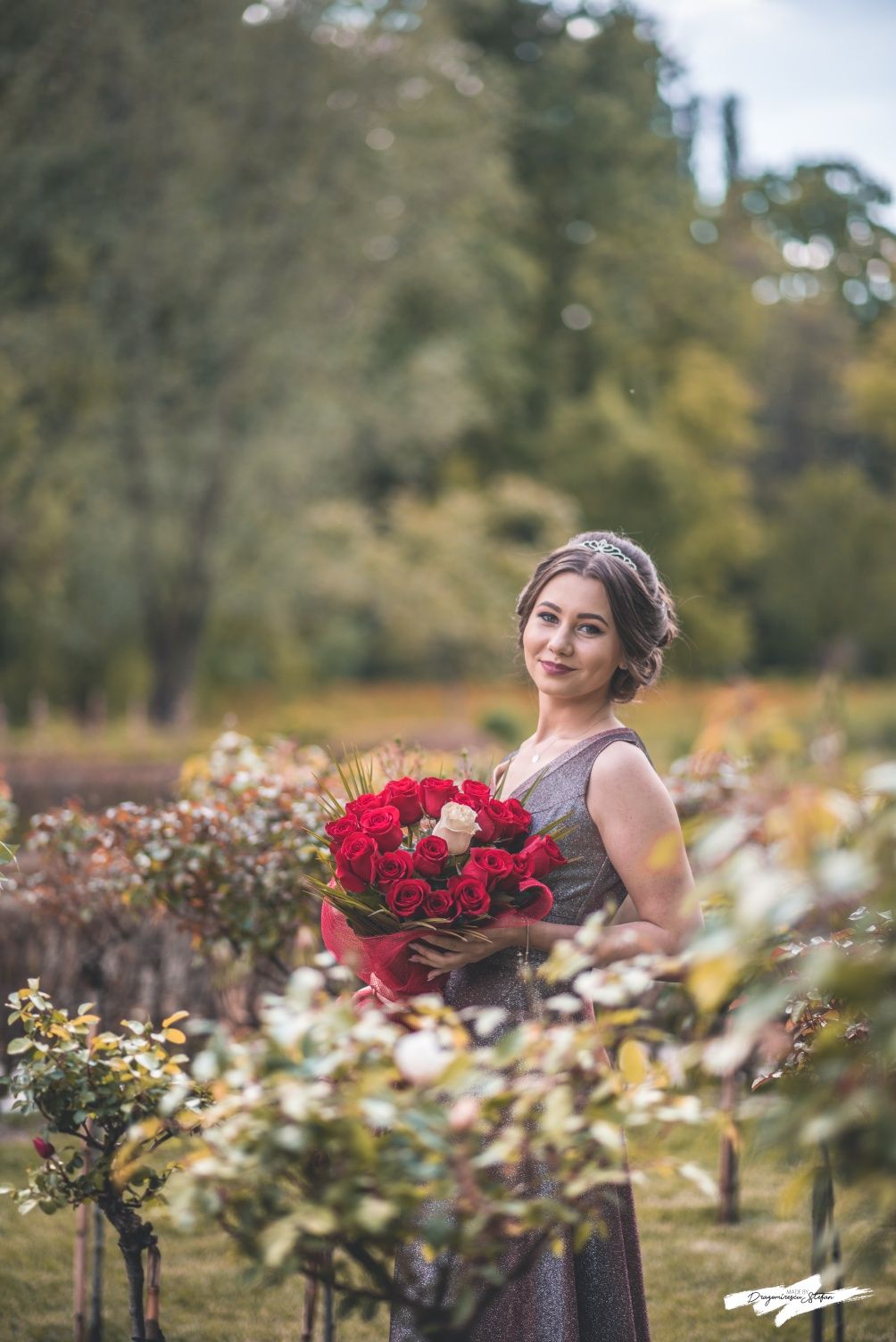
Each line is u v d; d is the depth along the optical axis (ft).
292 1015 5.03
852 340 133.80
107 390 55.36
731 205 113.19
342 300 59.93
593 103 87.45
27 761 32.86
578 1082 5.21
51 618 60.39
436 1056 4.92
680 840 4.65
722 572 117.50
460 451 92.79
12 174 50.26
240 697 82.99
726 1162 12.98
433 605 69.87
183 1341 10.24
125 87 52.29
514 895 7.36
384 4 57.52
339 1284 5.37
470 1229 4.77
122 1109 7.49
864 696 75.56
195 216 54.65
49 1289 11.21
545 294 92.38
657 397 99.91
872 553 122.42
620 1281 7.61
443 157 59.41
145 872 11.66
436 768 10.36
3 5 49.78
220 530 59.11
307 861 11.59
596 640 8.13
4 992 15.64
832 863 4.11
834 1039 4.49
